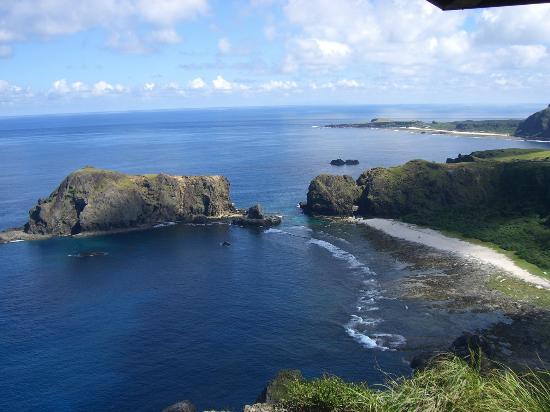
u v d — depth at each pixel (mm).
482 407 11102
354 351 64125
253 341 67938
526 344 64875
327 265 100500
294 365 61281
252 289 88000
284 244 117438
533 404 10641
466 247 110312
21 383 59375
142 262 105938
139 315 77938
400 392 12578
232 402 54438
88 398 56125
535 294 81312
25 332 72688
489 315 73938
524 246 107062
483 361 49125
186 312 78562
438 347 64250
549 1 6434
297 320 74188
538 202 131625
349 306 78875
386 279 91250
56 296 86812
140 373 60812
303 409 15711
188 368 61594
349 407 14320
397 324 71750
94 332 72250
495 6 6664
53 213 132500
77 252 114688
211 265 102688
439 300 80188
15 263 106875
